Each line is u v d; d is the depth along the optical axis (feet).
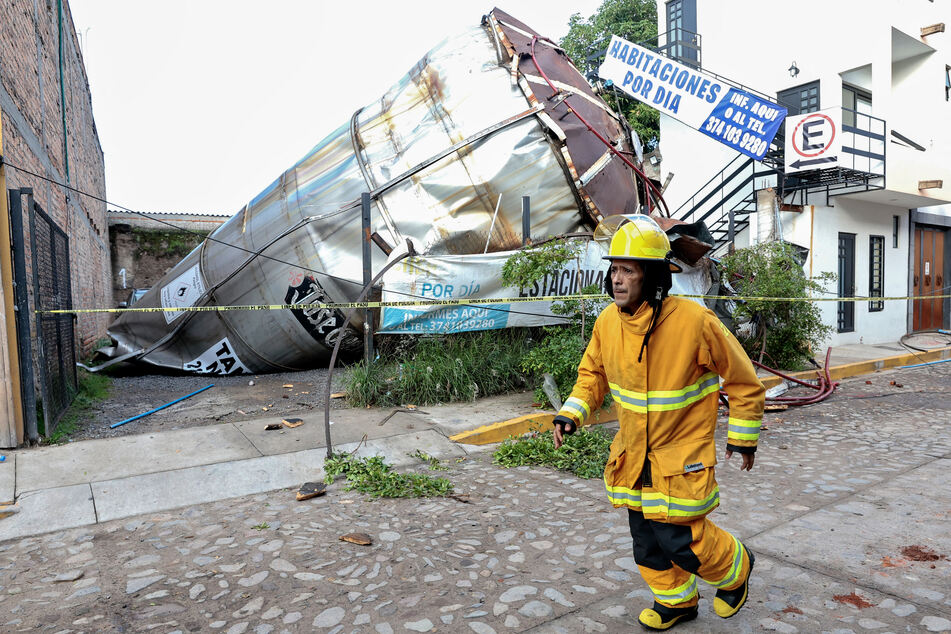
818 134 38.75
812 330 34.42
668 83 41.60
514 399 25.23
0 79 19.58
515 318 28.30
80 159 43.16
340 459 17.61
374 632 9.19
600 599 10.12
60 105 34.35
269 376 32.14
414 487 15.76
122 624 9.49
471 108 31.12
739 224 45.85
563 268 28.68
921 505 14.58
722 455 19.30
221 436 19.31
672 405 8.13
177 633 9.22
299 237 30.81
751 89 47.70
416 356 26.17
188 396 26.27
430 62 33.30
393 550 12.15
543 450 18.89
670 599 8.87
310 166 32.78
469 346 27.37
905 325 53.47
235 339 32.76
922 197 46.70
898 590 10.37
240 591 10.52
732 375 8.14
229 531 13.23
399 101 32.94
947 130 50.39
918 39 46.83
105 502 14.61
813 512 14.16
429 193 29.99
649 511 8.27
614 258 8.02
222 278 32.76
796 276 34.27
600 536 12.76
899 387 32.30
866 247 48.52
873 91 43.34
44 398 18.65
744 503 14.80
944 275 59.31
